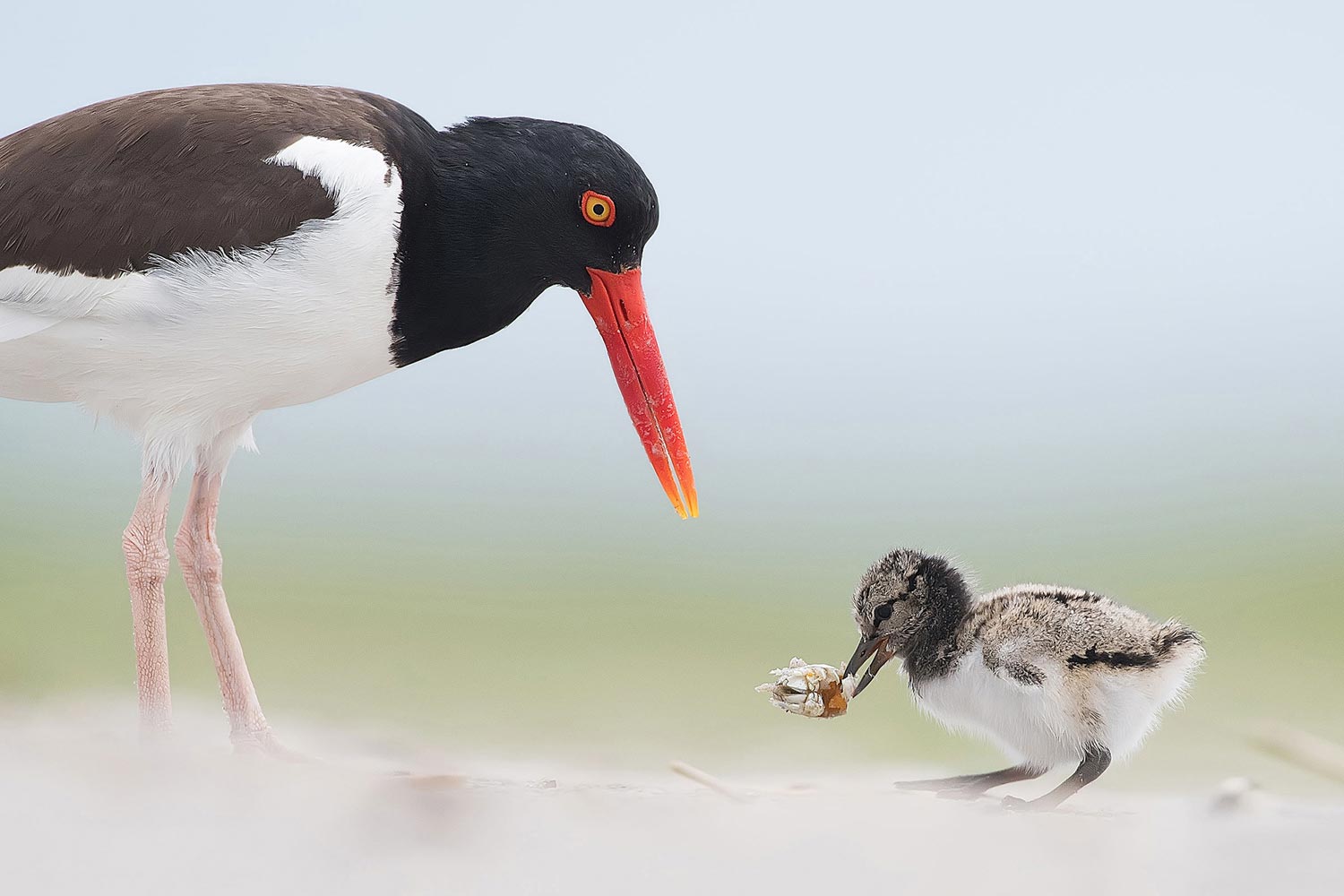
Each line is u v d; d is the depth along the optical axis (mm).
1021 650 10359
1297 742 9703
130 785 7973
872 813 8312
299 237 10023
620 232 11344
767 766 13258
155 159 10133
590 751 14234
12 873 6734
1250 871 7262
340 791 8117
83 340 10086
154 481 10555
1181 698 13336
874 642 11242
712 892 6949
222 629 11391
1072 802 9961
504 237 10992
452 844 7457
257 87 10883
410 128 10867
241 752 10727
